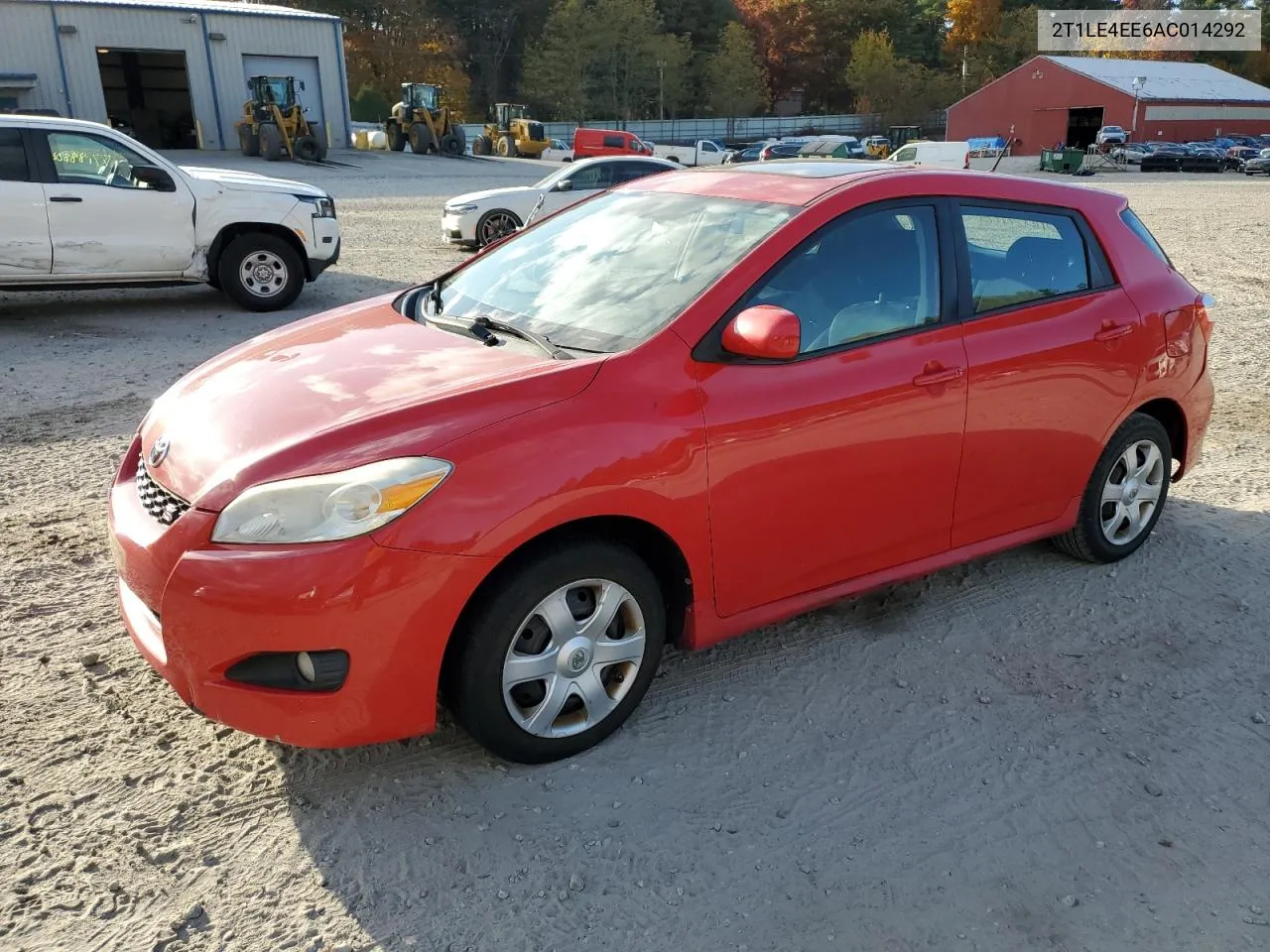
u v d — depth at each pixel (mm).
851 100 103938
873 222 3443
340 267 12914
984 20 96875
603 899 2496
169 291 11258
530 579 2725
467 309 3660
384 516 2520
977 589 4203
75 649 3553
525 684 2877
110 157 8969
